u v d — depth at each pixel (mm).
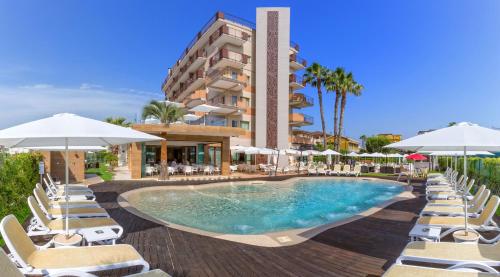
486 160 14734
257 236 6359
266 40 37906
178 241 5980
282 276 4238
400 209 9602
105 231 4977
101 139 5059
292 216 10523
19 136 3617
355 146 82875
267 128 37500
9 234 3227
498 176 12609
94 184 17141
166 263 4762
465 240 4719
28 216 8383
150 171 22328
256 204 12820
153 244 5777
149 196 14492
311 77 37156
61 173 18203
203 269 4508
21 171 9562
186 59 47219
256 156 36938
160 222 7691
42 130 3852
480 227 5246
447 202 8125
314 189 17953
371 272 4391
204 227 8828
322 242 5898
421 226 5328
